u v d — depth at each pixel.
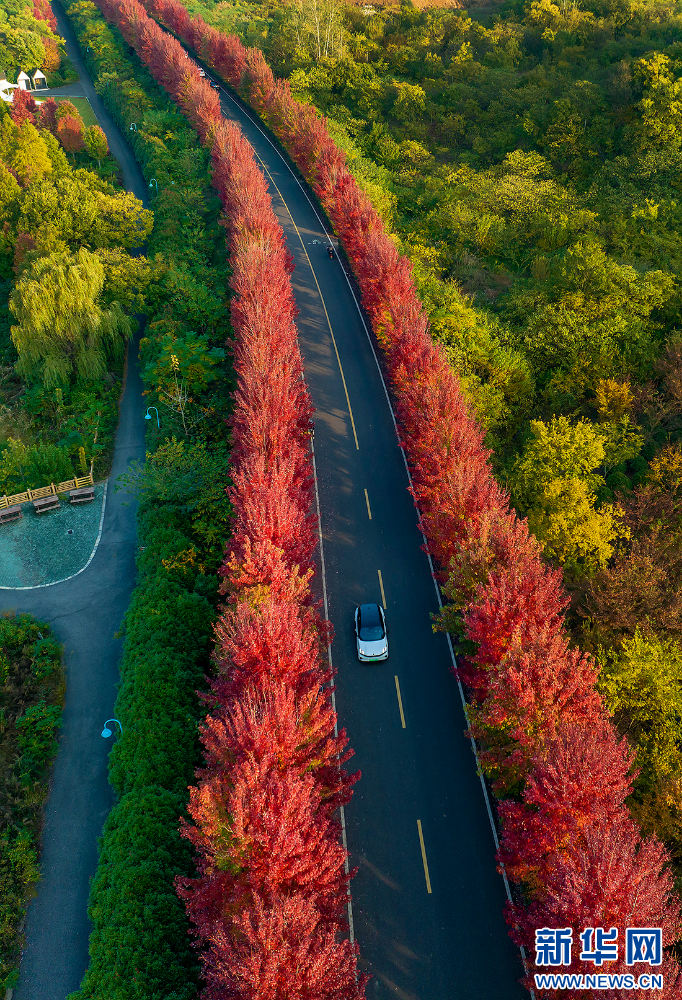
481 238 68.25
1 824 30.67
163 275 63.81
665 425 49.38
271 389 38.94
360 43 107.69
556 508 36.75
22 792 31.72
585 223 66.69
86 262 57.00
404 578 39.88
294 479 37.38
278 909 18.64
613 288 55.59
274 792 20.88
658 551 35.72
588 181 76.56
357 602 38.59
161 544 41.16
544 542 36.25
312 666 26.58
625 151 76.94
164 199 77.38
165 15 130.88
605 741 23.19
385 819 29.28
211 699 27.69
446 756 31.52
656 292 55.31
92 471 49.38
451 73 95.56
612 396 47.84
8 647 38.03
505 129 86.19
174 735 31.36
